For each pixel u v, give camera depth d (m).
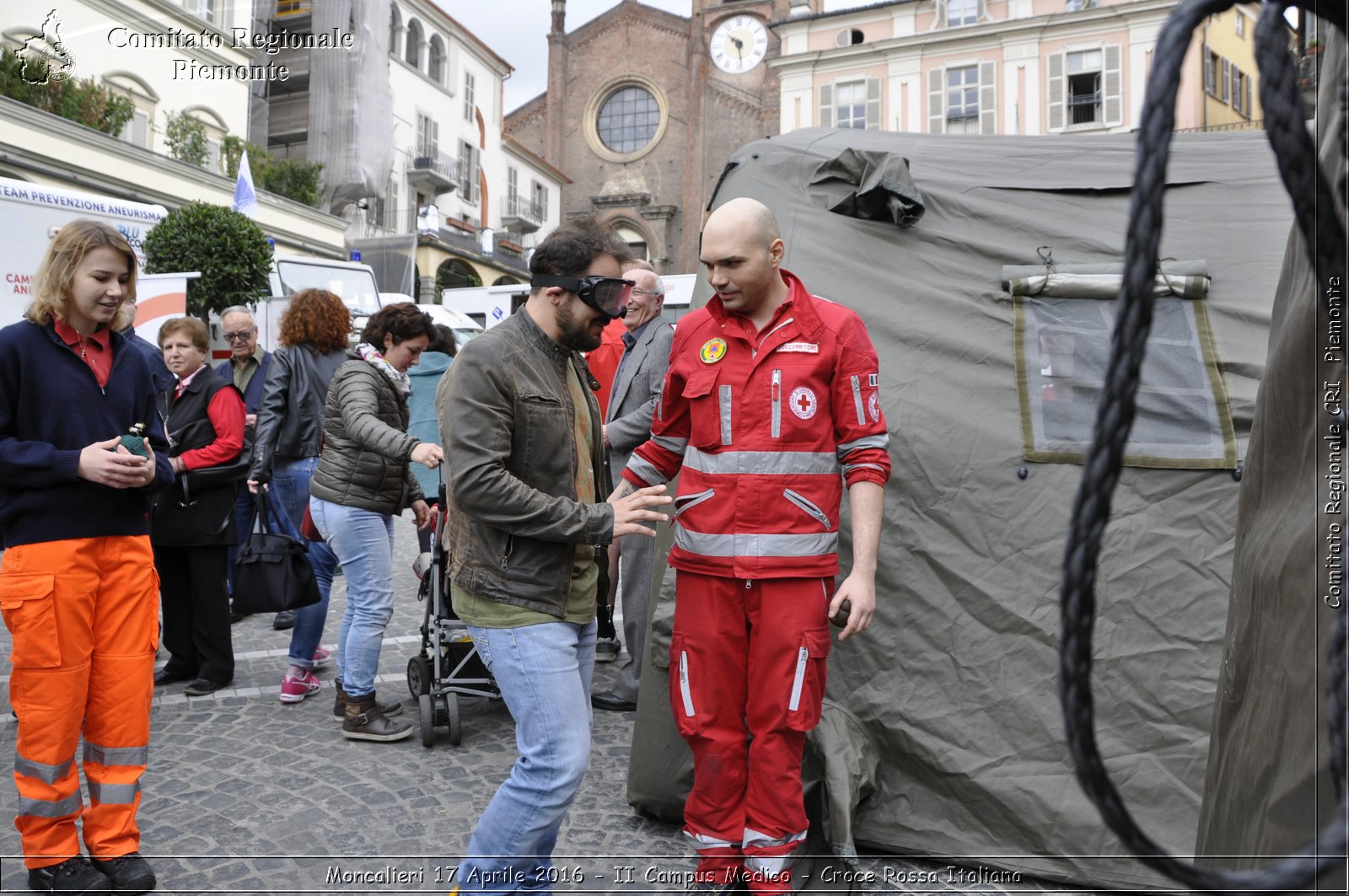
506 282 38.44
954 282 3.54
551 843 2.27
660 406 2.77
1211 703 2.92
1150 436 3.22
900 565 3.20
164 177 18.77
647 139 47.75
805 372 2.51
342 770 3.63
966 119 32.25
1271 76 0.52
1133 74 30.02
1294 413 1.14
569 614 2.32
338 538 3.91
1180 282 3.38
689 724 2.59
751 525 2.49
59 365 2.70
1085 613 0.50
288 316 5.28
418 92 35.00
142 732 2.81
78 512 2.66
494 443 2.20
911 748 3.04
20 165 15.62
